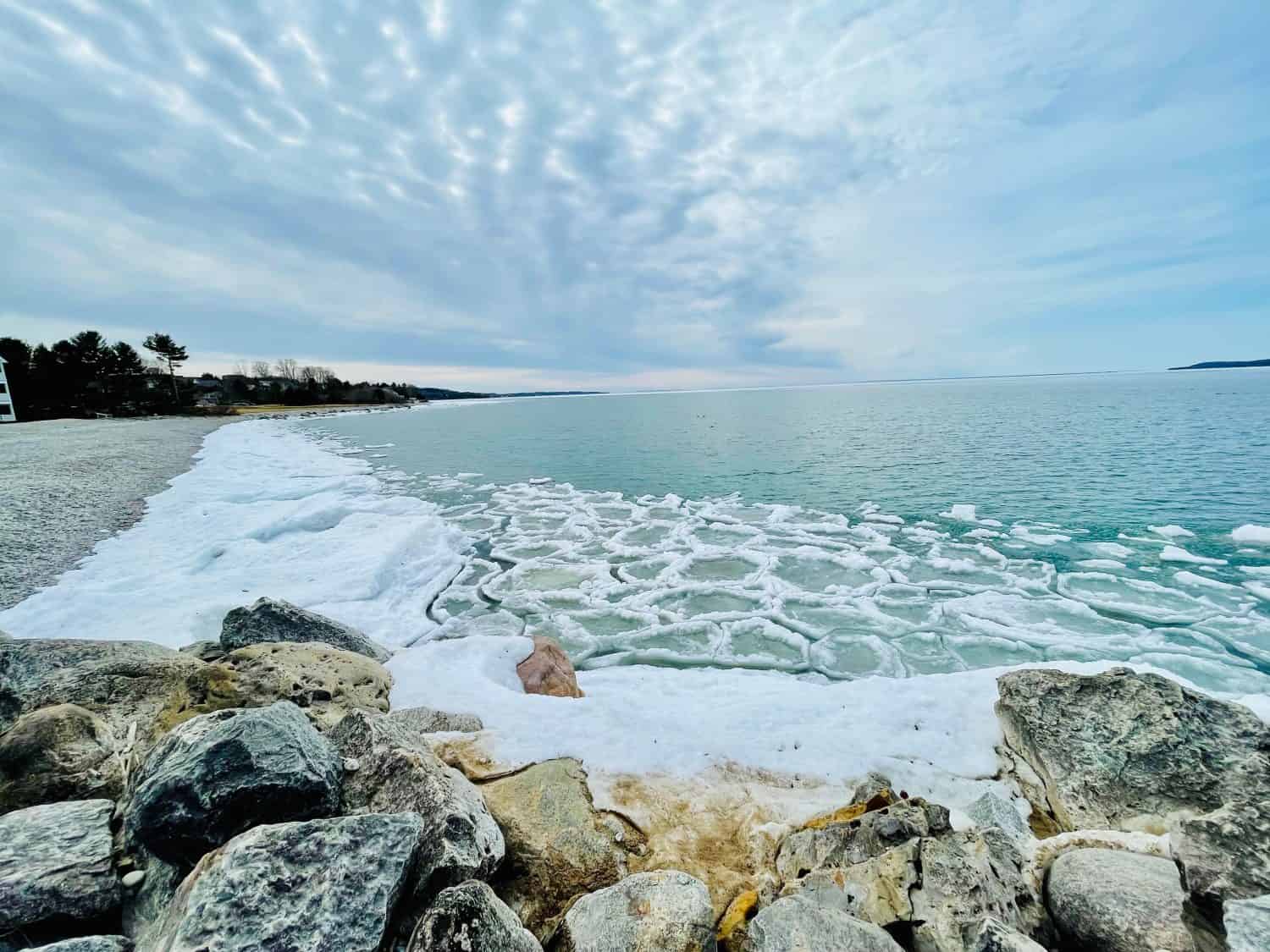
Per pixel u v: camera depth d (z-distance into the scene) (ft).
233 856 7.83
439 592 37.55
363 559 38.34
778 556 44.11
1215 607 33.65
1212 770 12.82
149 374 236.43
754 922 8.47
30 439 108.68
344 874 8.00
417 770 10.82
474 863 9.21
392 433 144.15
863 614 33.58
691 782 14.15
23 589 30.99
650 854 11.78
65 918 8.12
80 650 16.69
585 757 14.94
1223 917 7.02
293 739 10.56
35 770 10.73
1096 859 9.52
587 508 61.72
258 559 38.17
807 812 12.95
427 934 7.22
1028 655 28.66
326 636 21.45
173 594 30.99
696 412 216.54
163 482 63.46
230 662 16.78
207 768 9.50
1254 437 94.48
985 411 163.94
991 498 60.34
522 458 99.09
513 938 7.75
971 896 8.57
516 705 17.71
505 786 13.21
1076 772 13.78
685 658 28.60
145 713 13.69
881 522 53.78
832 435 119.14
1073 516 53.11
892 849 9.72
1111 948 8.11
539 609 34.63
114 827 9.63
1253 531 45.62
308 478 71.51
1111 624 31.81
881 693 18.97
